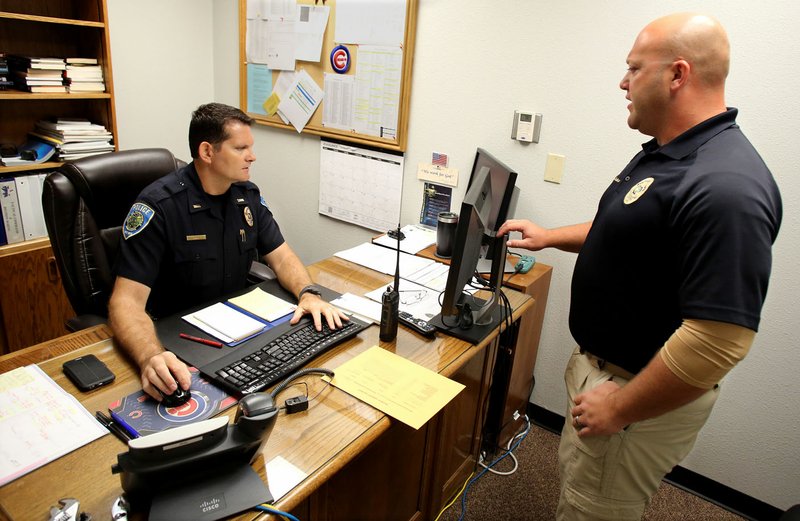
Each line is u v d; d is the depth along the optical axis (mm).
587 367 1348
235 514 838
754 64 1645
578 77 1948
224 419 881
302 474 936
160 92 2918
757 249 951
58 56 2516
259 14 2744
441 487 1745
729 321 941
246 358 1240
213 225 1673
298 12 2584
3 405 1058
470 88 2191
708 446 1981
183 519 810
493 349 1820
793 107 1617
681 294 1029
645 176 1196
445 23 2186
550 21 1955
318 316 1433
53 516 811
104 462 937
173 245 1601
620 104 1893
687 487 2059
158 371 1104
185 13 2902
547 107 2033
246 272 1819
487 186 1454
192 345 1304
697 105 1140
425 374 1278
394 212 2562
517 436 2262
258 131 2990
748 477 1930
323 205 2822
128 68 2758
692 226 1017
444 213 2115
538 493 1960
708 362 973
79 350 1273
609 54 1872
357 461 1240
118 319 1337
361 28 2389
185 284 1671
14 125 2490
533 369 2289
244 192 1777
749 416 1880
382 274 1877
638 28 1801
